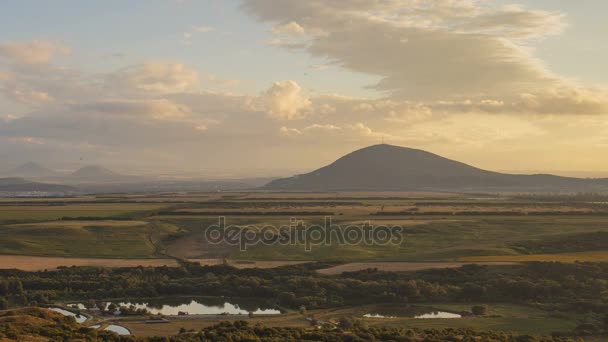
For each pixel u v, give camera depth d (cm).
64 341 5881
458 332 6962
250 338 6247
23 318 6906
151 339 6325
